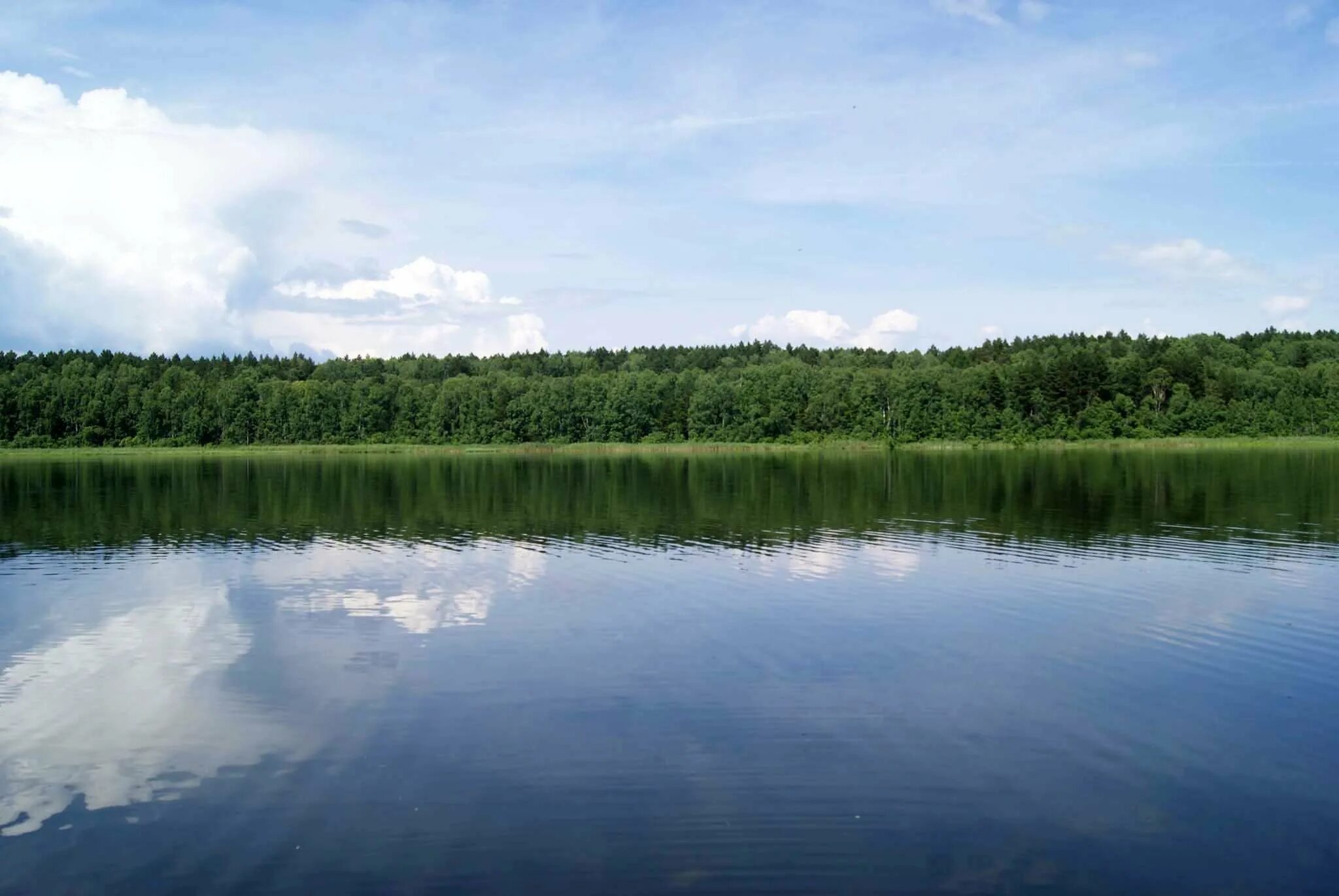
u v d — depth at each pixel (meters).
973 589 31.47
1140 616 27.67
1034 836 14.80
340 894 13.43
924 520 49.16
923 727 19.19
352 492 70.31
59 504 62.16
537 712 20.30
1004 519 49.31
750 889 13.38
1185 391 138.88
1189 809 15.67
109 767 17.75
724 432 153.50
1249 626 26.44
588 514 54.38
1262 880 13.55
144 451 143.75
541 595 31.50
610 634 26.41
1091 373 140.12
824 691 21.39
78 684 22.55
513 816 15.64
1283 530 44.12
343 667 23.69
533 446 150.38
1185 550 38.66
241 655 24.83
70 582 34.38
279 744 18.72
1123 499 58.94
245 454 138.25
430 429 158.75
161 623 28.22
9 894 13.55
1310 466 86.56
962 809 15.70
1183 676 22.28
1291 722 19.36
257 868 14.17
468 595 31.62
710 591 31.61
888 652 24.39
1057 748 18.14
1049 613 28.14
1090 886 13.43
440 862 14.23
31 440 148.88
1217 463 91.31
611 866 14.05
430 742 18.70
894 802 15.96
